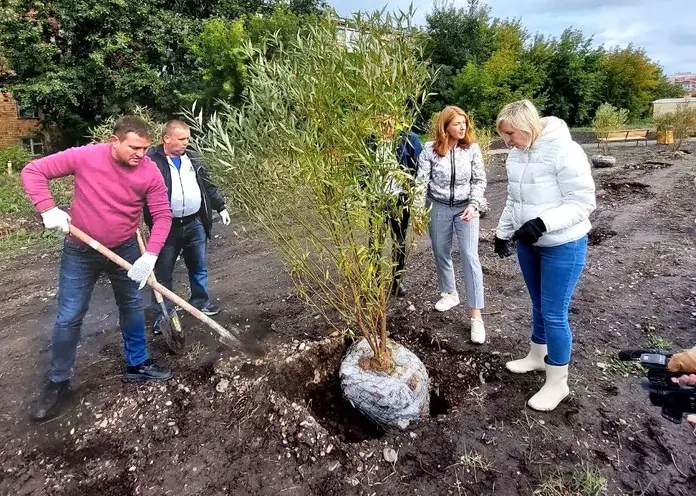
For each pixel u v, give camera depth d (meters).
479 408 2.69
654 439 2.44
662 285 4.23
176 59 15.02
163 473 2.34
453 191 3.33
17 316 4.41
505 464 2.31
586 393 2.79
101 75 13.82
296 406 2.62
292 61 2.19
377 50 2.03
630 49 25.22
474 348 3.27
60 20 13.16
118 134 2.39
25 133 16.44
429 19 21.20
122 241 2.73
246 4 16.08
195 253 3.70
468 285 3.33
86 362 3.25
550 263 2.46
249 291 4.49
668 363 1.76
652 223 6.24
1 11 12.22
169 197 3.35
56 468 2.40
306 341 3.28
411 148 3.37
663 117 14.25
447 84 20.41
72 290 2.68
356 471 2.30
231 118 2.28
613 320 3.64
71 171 2.51
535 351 2.93
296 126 2.18
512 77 21.02
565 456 2.35
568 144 2.34
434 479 2.25
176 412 2.71
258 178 2.29
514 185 2.58
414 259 5.07
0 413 2.80
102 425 2.64
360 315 2.59
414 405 2.61
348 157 2.08
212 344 3.41
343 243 2.37
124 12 13.58
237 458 2.39
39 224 7.81
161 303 3.17
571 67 22.44
